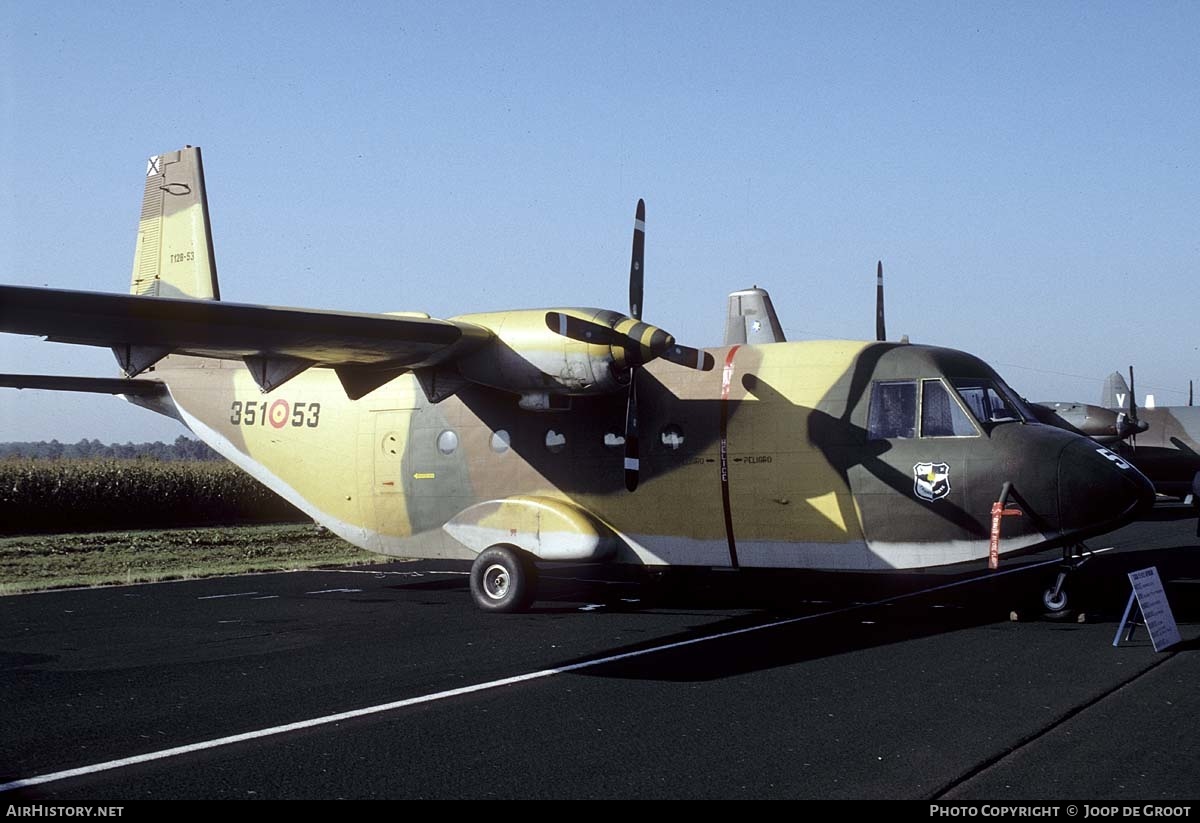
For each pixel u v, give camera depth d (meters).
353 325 10.04
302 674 8.41
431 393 12.08
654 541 12.08
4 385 14.11
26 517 28.83
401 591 14.25
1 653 9.43
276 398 14.42
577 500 12.40
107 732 6.66
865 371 11.42
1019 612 11.41
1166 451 30.38
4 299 8.12
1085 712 6.94
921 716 6.87
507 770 5.80
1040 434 10.76
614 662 8.81
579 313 11.05
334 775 5.73
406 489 13.36
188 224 15.52
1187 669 8.34
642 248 11.72
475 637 10.19
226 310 9.26
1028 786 5.39
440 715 7.04
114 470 30.67
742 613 11.81
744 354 12.16
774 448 11.52
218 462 35.44
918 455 10.91
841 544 11.25
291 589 14.52
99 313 8.67
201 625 11.08
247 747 6.29
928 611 11.88
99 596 13.72
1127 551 19.56
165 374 15.45
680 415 12.03
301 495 14.25
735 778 5.60
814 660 8.85
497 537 12.48
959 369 11.22
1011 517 10.57
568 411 12.33
